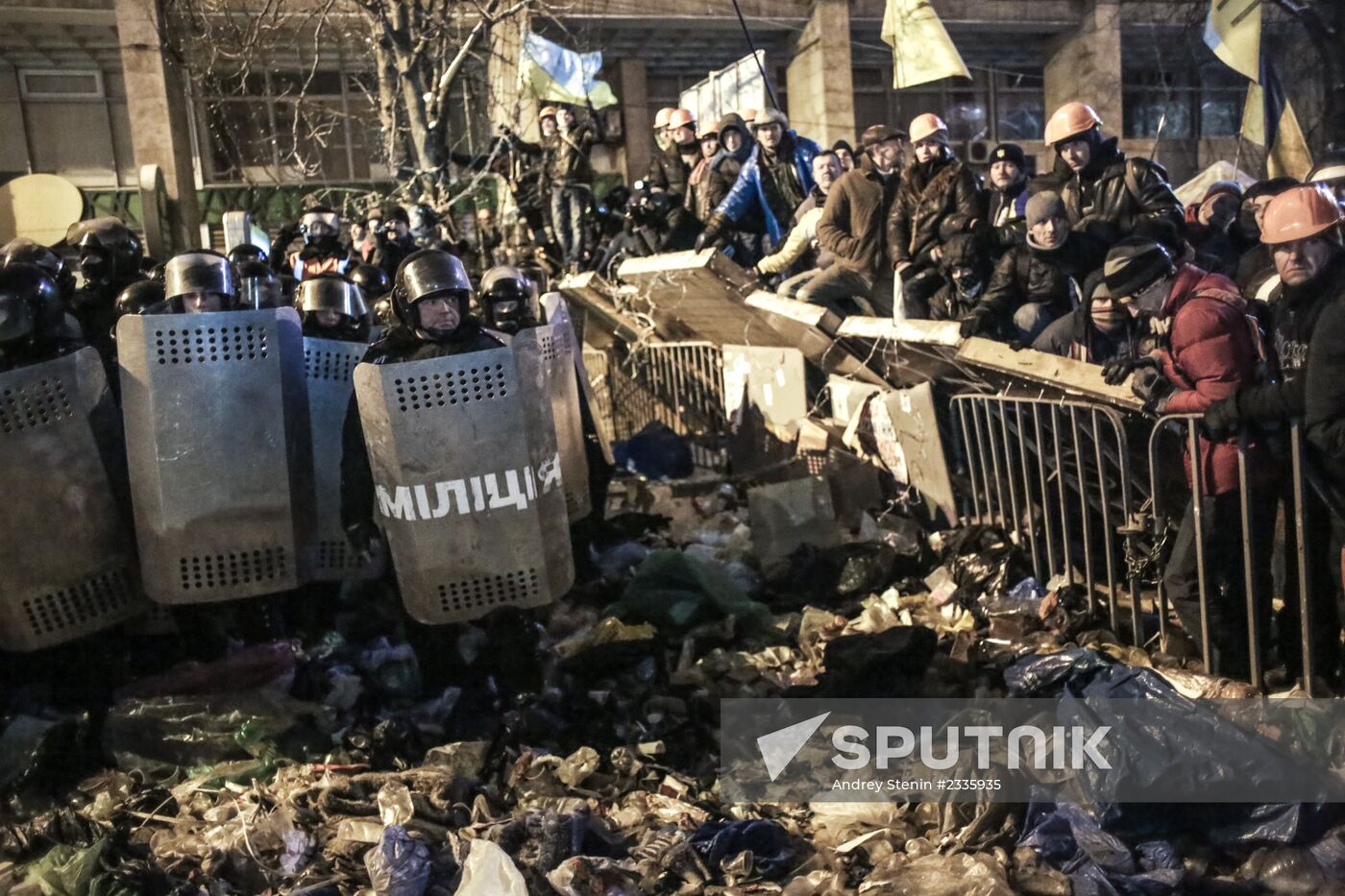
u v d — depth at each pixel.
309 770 3.76
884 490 6.38
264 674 4.15
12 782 3.70
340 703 4.18
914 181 6.66
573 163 11.35
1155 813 3.16
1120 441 4.47
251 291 5.11
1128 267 4.65
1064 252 5.54
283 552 4.11
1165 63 22.23
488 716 4.14
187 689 4.09
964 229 6.30
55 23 18.23
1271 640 4.05
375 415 3.88
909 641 4.21
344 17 11.98
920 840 3.25
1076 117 5.62
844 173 7.39
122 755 3.88
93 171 21.38
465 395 3.89
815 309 6.64
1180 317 3.90
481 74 15.63
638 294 8.83
